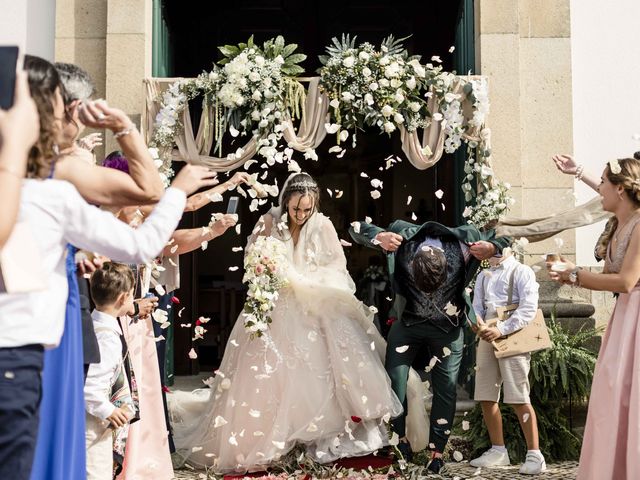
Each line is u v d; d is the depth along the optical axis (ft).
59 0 20.43
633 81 21.18
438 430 15.43
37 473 7.14
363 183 36.76
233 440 14.74
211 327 28.76
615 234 12.95
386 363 15.97
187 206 13.99
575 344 17.42
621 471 12.13
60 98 7.18
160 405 14.02
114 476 12.95
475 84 18.45
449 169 25.93
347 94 17.54
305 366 15.71
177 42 31.99
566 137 20.52
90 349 9.62
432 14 34.76
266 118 17.72
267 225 17.16
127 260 7.27
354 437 15.71
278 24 34.68
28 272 6.60
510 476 15.15
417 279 15.35
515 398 15.47
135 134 7.94
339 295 16.25
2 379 6.60
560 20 20.76
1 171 6.35
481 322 15.58
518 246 16.97
